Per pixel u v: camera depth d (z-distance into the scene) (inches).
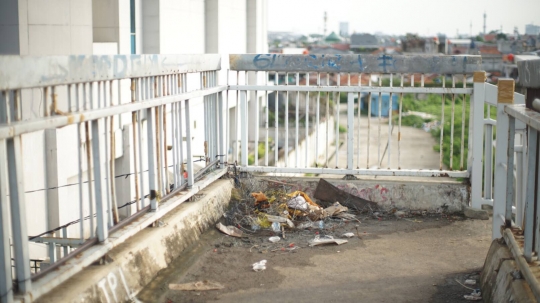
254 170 320.2
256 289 209.3
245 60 315.9
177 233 237.8
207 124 299.4
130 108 198.4
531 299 159.5
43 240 211.9
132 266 198.2
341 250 253.4
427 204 309.7
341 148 1210.0
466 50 3380.9
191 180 262.2
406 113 1847.9
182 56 250.5
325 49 3978.8
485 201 305.1
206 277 218.5
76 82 169.9
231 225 281.1
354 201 311.3
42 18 409.1
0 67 138.4
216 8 842.8
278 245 258.5
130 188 462.0
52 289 166.2
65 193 405.7
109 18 562.6
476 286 212.1
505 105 203.8
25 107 335.0
